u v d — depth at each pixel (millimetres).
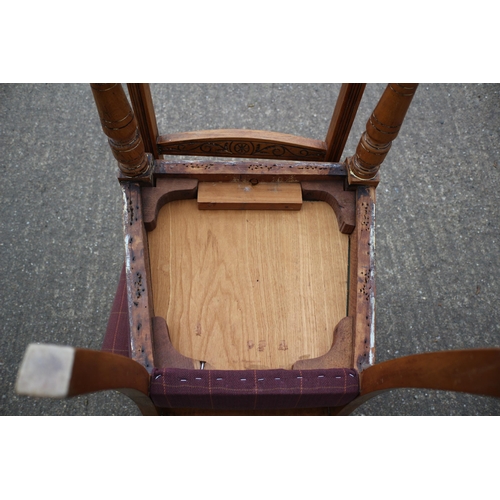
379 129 1021
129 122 985
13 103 2301
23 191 2127
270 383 972
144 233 1171
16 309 1927
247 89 2367
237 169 1220
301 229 1268
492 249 2109
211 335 1173
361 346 1085
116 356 751
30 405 1793
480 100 2400
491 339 1964
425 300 2014
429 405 1864
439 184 2217
